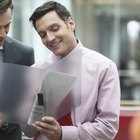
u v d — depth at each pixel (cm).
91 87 271
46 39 268
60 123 274
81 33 1311
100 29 1342
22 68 254
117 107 270
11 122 263
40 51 830
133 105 398
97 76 272
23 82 255
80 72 274
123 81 1297
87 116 272
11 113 260
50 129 258
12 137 299
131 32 1366
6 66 253
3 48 299
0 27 265
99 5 1335
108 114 268
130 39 1359
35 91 258
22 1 1172
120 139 350
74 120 273
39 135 286
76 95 266
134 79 1307
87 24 1318
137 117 343
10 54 300
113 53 1356
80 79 270
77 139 265
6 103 257
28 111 261
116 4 1357
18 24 1152
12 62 300
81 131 266
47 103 261
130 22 1370
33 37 1078
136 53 1354
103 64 273
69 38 271
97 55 278
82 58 277
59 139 264
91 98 270
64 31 267
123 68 1346
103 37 1345
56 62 278
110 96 269
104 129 267
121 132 350
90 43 1334
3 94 255
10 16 268
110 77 271
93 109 272
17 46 305
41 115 262
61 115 268
